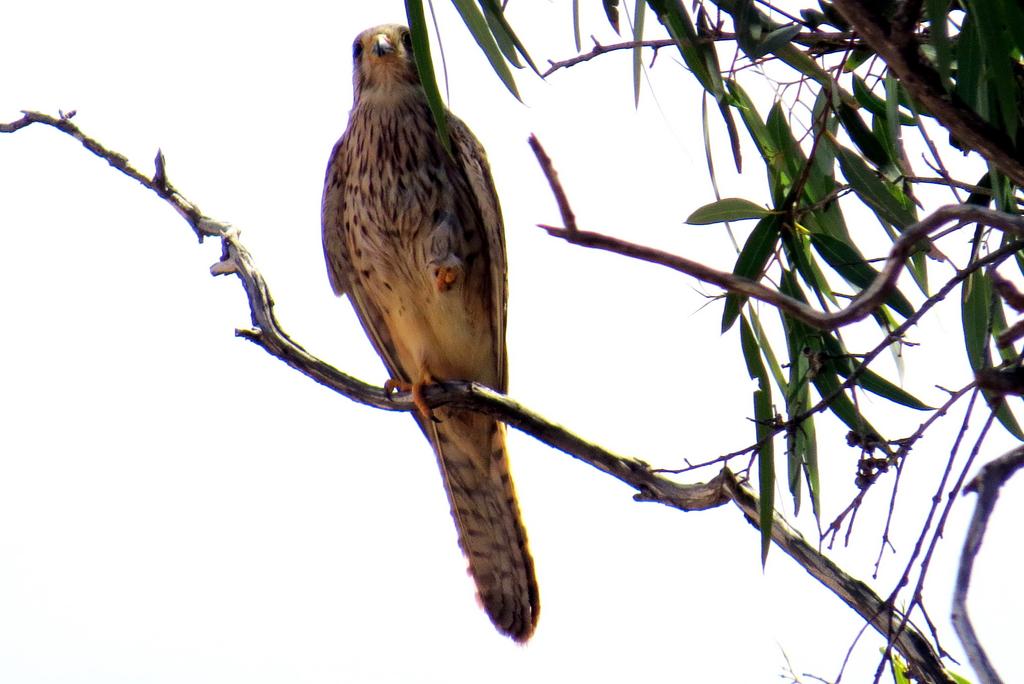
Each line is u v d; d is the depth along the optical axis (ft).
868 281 26.68
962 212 14.89
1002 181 24.12
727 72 25.21
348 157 39.29
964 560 14.46
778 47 22.80
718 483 26.96
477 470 38.42
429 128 38.09
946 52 20.06
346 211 39.63
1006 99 20.66
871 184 26.04
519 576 38.96
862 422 25.40
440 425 37.45
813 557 26.55
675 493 27.58
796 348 27.30
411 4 22.26
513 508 38.52
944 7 20.27
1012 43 22.41
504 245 38.22
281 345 30.76
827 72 25.35
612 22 26.20
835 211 27.55
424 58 22.39
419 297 38.93
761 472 24.93
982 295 26.22
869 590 25.40
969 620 13.88
